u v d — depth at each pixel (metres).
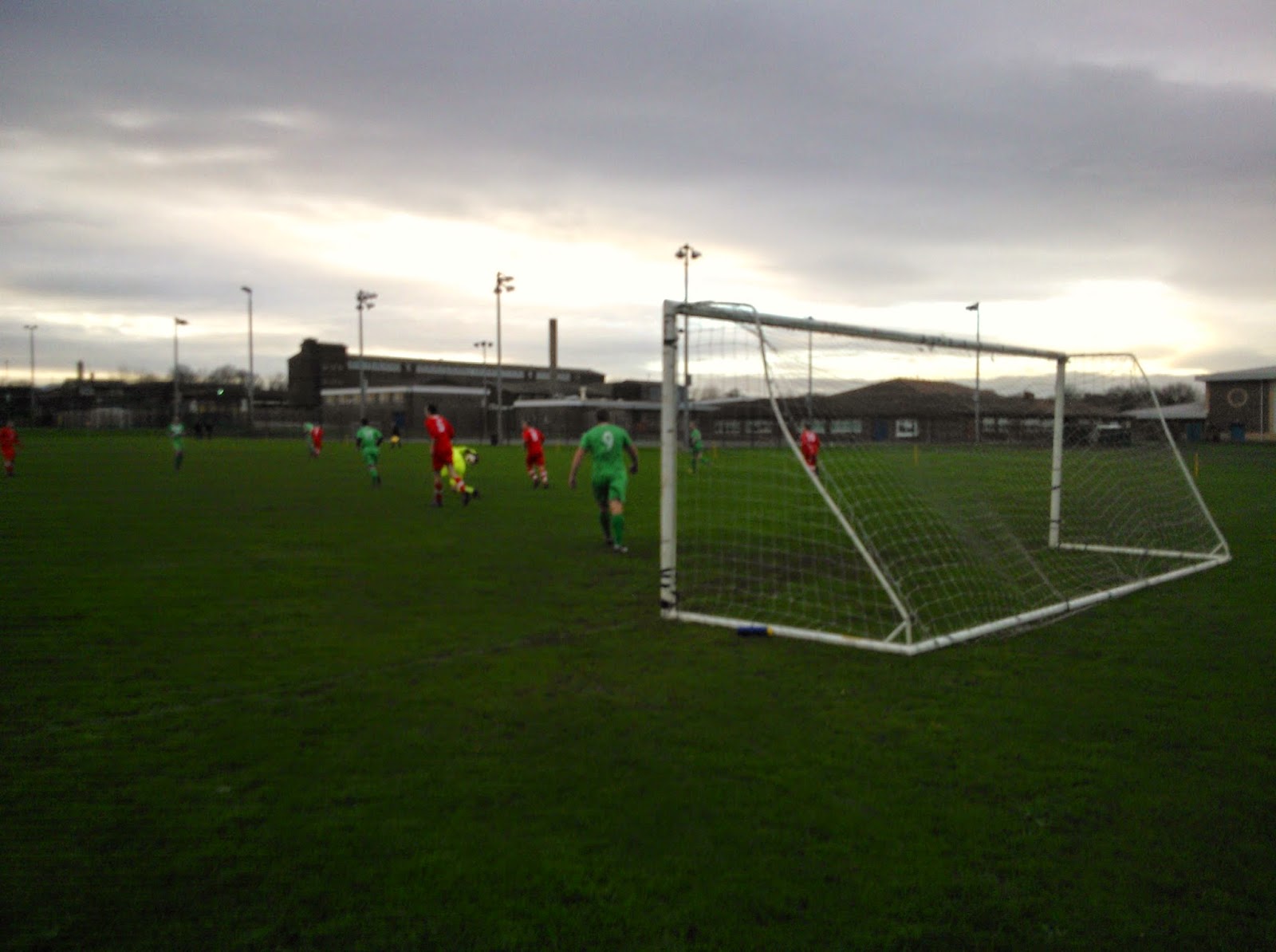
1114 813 3.72
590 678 5.68
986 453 13.69
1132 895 3.09
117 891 3.10
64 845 3.42
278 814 3.69
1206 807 3.79
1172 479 14.40
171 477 25.42
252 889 3.11
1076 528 13.14
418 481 24.11
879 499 8.57
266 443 61.16
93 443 55.66
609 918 2.94
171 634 6.81
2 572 9.64
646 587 8.88
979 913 2.97
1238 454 38.91
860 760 4.30
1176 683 5.62
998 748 4.46
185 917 2.94
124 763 4.23
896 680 5.66
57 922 2.91
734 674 5.79
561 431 67.75
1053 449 11.85
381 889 3.12
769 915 2.96
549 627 7.12
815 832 3.55
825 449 8.32
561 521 14.62
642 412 70.31
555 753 4.37
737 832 3.55
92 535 12.77
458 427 80.25
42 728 4.70
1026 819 3.67
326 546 11.68
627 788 3.96
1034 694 5.38
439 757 4.31
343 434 72.12
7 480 24.02
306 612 7.60
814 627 7.19
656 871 3.24
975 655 6.31
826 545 11.72
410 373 112.56
